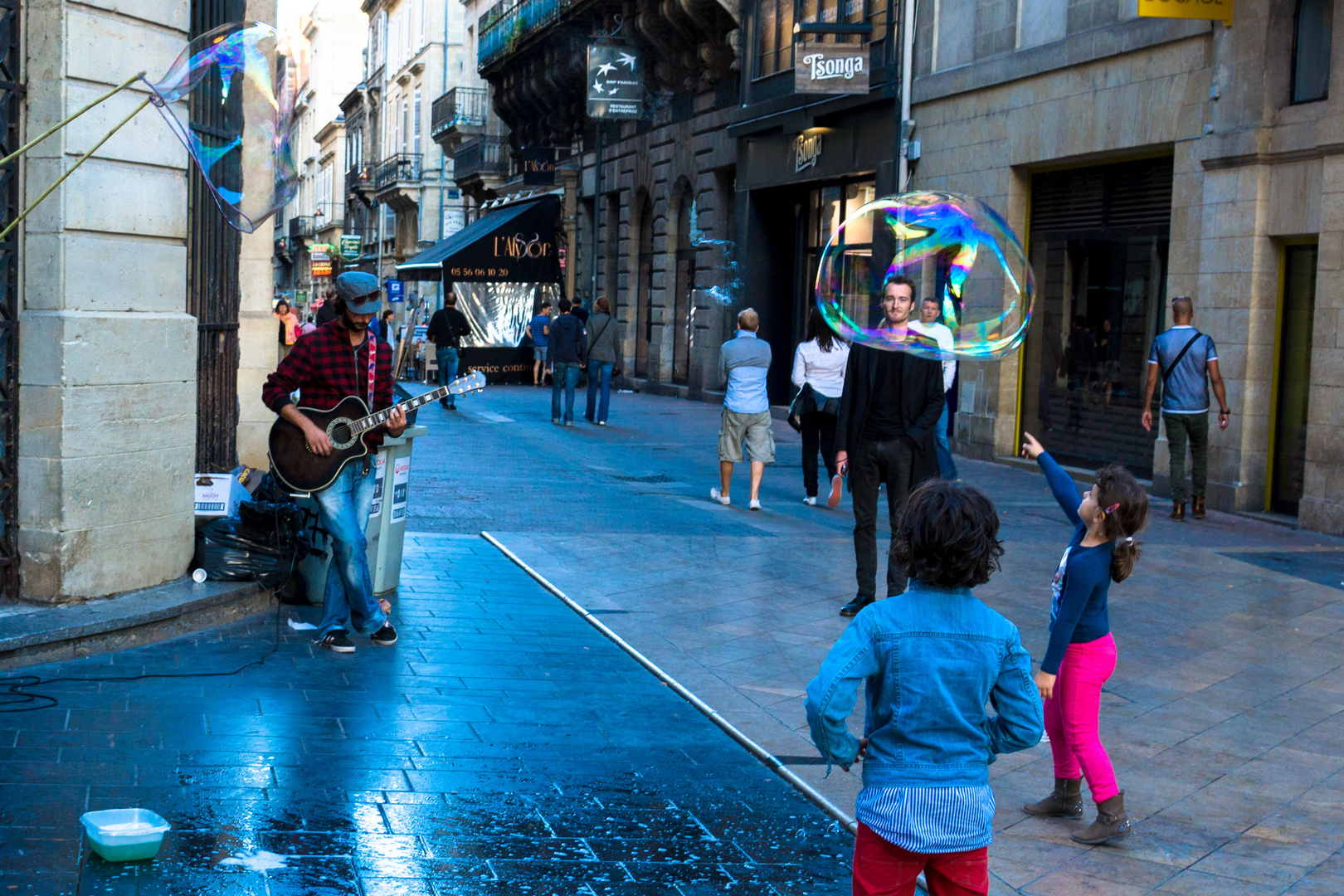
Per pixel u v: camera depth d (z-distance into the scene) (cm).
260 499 733
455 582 823
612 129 3058
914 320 736
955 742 283
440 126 4388
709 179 2503
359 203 6341
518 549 934
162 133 662
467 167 4031
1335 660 688
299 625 685
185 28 676
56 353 609
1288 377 1194
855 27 1795
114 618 607
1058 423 1538
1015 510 1192
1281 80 1177
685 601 787
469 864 400
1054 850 435
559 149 3456
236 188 628
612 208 3106
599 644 689
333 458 640
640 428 1930
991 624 287
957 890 282
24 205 609
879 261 741
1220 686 635
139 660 601
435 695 576
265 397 643
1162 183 1370
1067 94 1459
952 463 1023
